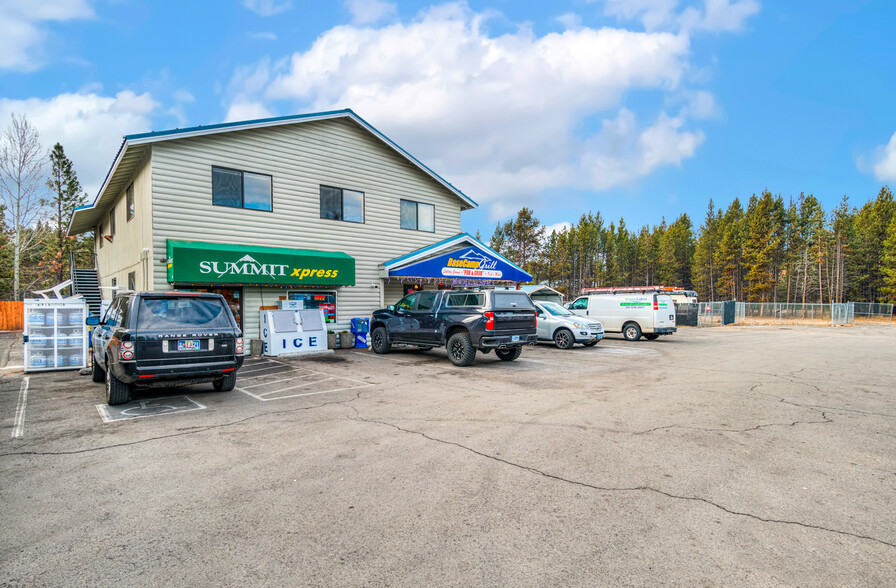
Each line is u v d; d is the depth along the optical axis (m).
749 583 2.62
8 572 2.75
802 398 7.57
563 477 4.21
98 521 3.42
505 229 59.75
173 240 12.17
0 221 32.31
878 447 5.06
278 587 2.60
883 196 60.88
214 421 6.25
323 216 15.36
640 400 7.44
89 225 21.34
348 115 15.58
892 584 2.60
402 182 17.72
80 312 10.88
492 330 10.80
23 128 29.16
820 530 3.24
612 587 2.58
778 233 62.03
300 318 13.34
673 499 3.74
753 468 4.43
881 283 57.34
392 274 15.82
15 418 6.43
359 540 3.12
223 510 3.59
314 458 4.77
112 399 7.04
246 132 13.59
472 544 3.05
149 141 11.76
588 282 77.31
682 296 34.62
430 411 6.76
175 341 6.96
